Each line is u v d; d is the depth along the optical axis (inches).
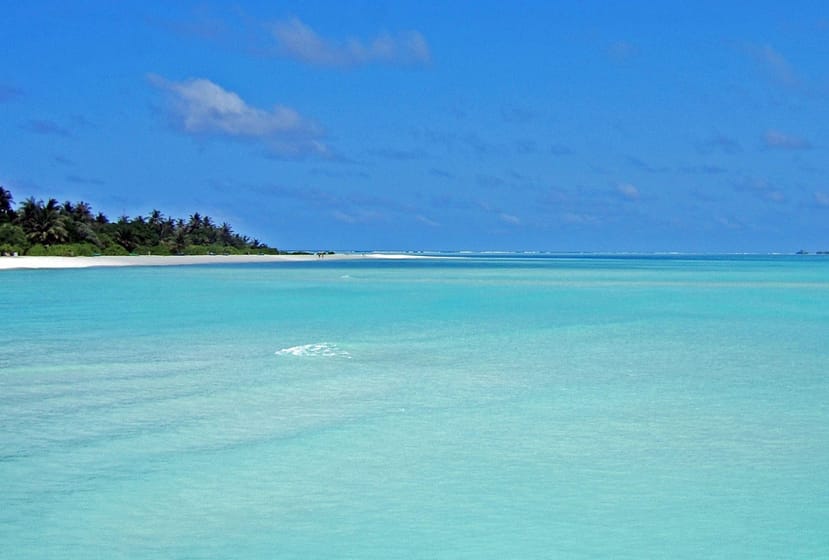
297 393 647.8
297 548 342.3
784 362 817.5
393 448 484.4
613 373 747.4
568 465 450.6
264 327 1130.7
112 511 382.0
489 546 344.5
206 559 331.9
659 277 3297.2
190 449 481.7
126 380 700.0
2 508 385.1
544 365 793.6
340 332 1070.4
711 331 1109.7
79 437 507.8
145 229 5315.0
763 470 441.4
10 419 552.4
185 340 973.2
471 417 565.3
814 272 4047.7
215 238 6471.5
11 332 1049.5
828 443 494.6
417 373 741.9
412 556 334.3
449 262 6924.2
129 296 1752.0
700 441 500.1
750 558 333.1
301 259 6555.1
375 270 4077.3
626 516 376.2
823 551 338.6
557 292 2098.9
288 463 454.9
